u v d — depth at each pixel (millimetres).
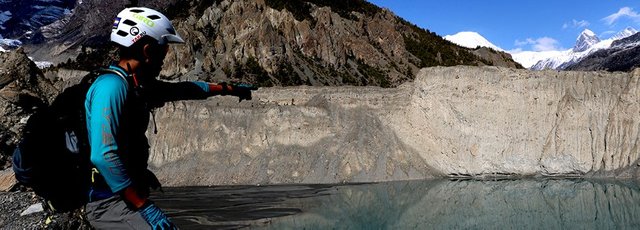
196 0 174250
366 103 66000
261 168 61125
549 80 61375
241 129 65750
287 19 148750
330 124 64312
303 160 61094
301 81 128500
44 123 3953
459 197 44938
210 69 127875
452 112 62219
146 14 4492
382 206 41656
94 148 3693
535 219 34156
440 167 60688
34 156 3891
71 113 3973
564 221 33125
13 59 24625
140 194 4004
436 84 64062
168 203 45375
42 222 9656
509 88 62031
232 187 56969
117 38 4359
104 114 3744
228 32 145375
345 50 154500
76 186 4090
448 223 34000
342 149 61281
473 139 60781
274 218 37844
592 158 56875
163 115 68688
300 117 65000
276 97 72812
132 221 4113
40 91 24828
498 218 35062
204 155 64250
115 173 3746
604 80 60188
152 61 4496
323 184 56812
